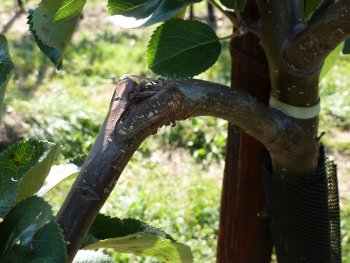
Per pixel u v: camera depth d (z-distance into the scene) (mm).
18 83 3312
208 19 4227
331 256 745
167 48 578
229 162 745
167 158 2758
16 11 4453
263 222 750
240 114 567
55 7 492
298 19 605
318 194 689
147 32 4188
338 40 578
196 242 2061
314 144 662
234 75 708
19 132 2719
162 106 478
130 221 523
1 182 427
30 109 2861
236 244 762
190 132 2875
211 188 2469
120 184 2459
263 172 704
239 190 742
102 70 3555
